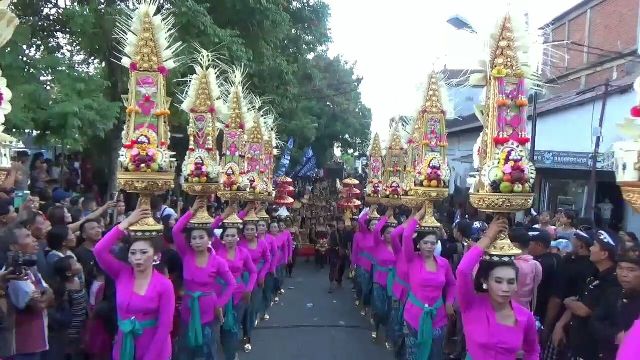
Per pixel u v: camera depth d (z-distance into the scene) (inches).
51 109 352.2
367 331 395.5
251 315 346.6
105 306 205.6
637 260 162.6
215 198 454.9
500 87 170.2
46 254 209.8
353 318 435.8
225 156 312.7
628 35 697.0
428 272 258.1
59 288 199.5
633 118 117.0
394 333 315.6
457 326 279.3
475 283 172.6
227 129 314.3
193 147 254.2
